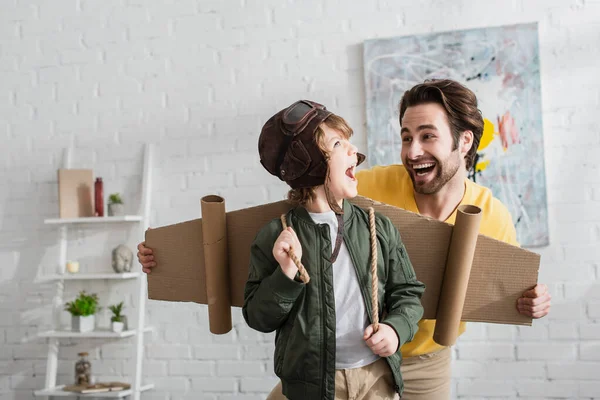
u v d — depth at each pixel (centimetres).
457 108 160
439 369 174
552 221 281
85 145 329
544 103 283
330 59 303
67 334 308
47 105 334
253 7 313
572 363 277
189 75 319
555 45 284
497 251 132
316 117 121
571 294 278
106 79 328
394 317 118
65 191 317
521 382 279
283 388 121
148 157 319
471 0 290
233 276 139
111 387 306
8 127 337
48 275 315
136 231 324
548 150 283
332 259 121
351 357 120
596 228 278
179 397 312
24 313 331
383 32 298
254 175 311
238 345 309
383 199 174
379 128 292
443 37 289
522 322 133
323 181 122
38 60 336
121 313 322
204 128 316
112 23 329
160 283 146
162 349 315
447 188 168
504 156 281
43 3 337
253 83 311
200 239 142
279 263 114
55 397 322
